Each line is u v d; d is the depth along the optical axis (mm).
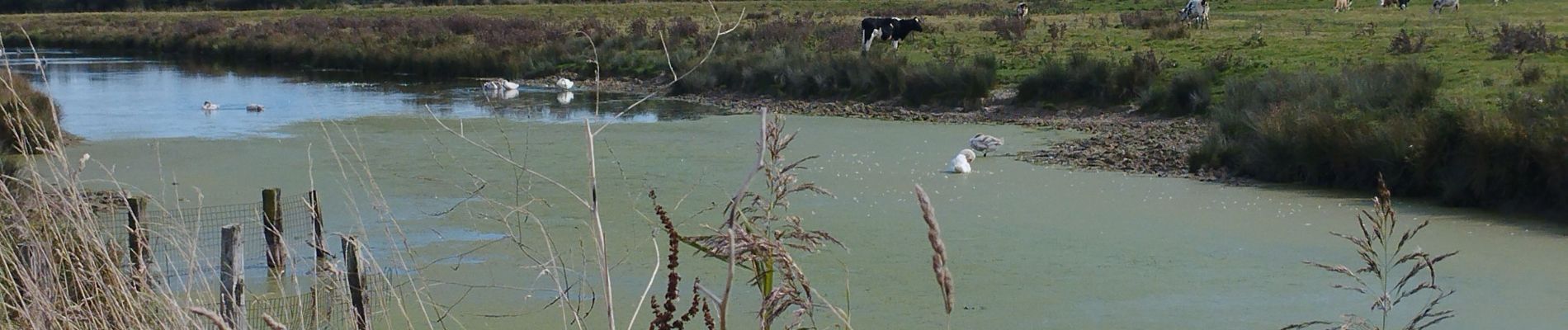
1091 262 12391
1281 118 18125
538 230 13469
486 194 15875
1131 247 13086
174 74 39594
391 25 52406
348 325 6496
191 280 5367
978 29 41469
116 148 21234
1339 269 4781
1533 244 13062
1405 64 21453
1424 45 28297
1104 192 16531
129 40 54438
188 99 30656
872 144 21844
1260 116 18906
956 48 34312
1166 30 34500
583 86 34281
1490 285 11344
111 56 49500
